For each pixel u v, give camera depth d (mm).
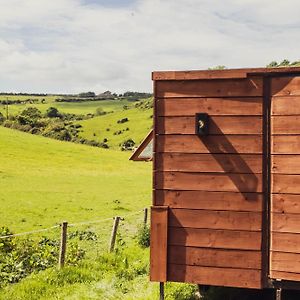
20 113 128750
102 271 13898
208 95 9438
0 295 11742
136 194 40594
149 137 11656
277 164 9172
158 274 9680
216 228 9461
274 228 9195
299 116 9055
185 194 9578
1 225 25312
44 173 53469
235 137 9352
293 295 10906
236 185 9367
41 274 13430
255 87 9242
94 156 73875
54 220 27078
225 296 11008
